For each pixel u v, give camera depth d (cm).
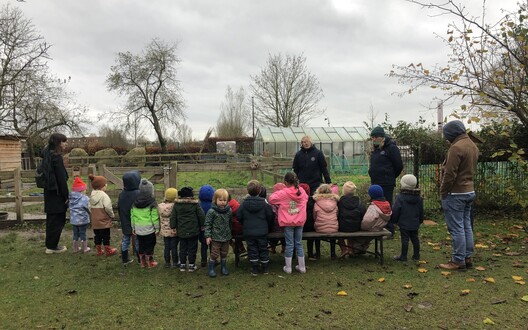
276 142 2967
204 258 543
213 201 495
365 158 2688
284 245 597
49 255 614
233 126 5250
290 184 505
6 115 2062
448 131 498
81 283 479
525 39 687
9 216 895
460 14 698
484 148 821
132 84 3566
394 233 709
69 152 3478
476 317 363
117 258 594
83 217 625
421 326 348
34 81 2066
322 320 364
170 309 396
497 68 737
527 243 621
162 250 645
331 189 570
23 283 480
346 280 471
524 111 752
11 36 1972
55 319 376
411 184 538
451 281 457
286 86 4106
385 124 895
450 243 635
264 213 502
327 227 538
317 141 2978
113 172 875
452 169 480
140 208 533
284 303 405
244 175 1994
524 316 362
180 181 1772
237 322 364
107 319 375
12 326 362
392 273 493
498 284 444
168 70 3609
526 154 820
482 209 845
